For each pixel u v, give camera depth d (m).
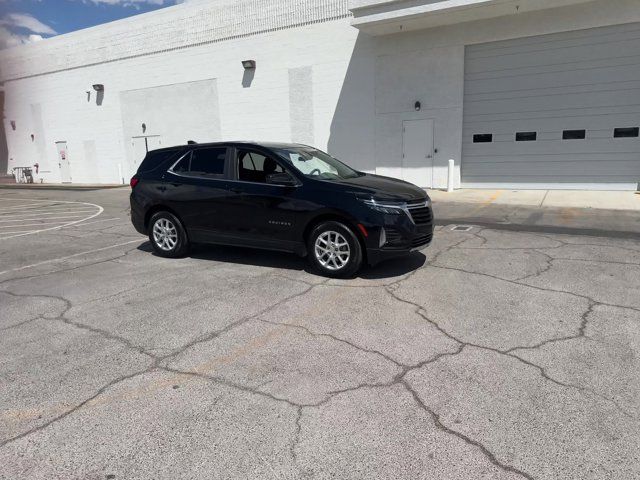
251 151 6.48
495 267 6.18
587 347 3.82
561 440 2.69
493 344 3.93
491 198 12.72
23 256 7.71
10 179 26.77
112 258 7.36
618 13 12.11
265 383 3.39
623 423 2.83
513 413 2.95
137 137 22.66
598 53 12.59
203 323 4.52
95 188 21.77
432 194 13.96
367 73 15.76
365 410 3.02
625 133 12.65
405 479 2.41
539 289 5.27
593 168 13.16
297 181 6.02
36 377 3.54
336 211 5.65
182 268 6.55
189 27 19.77
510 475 2.42
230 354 3.86
